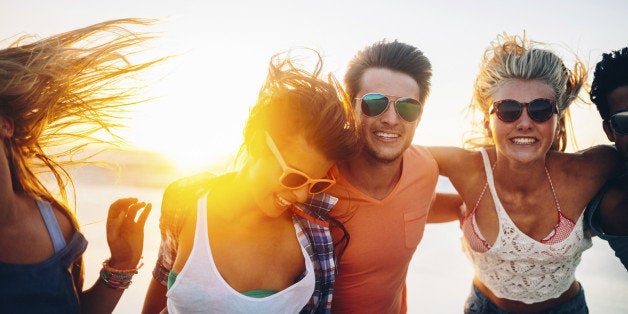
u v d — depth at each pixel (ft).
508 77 8.94
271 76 6.56
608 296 19.42
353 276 8.78
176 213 6.82
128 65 7.71
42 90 6.29
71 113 7.20
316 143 6.01
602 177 9.02
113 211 6.95
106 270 6.90
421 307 18.90
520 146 8.87
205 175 7.16
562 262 9.52
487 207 9.86
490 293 10.77
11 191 5.44
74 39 7.17
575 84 9.53
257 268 6.74
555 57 8.81
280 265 6.95
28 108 6.08
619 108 8.21
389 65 8.23
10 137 5.94
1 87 5.74
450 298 19.86
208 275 6.42
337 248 8.52
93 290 7.00
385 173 8.47
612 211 8.89
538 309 10.25
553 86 8.82
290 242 7.10
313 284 7.06
